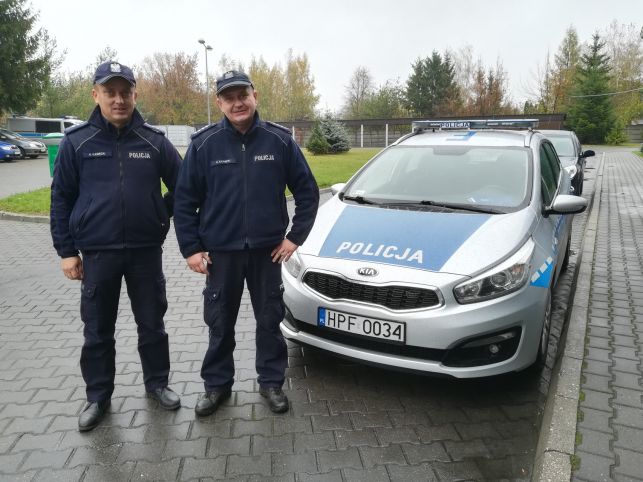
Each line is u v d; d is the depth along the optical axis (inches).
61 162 105.5
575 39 2160.4
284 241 114.5
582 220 352.8
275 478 96.7
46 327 169.5
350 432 111.6
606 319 166.9
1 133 966.4
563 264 215.3
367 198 161.0
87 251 108.0
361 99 2581.2
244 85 102.6
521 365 121.9
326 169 698.8
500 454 105.0
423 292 116.1
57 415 117.3
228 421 115.1
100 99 102.9
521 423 116.2
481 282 116.1
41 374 136.9
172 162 113.7
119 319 175.2
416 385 131.6
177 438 108.7
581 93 1824.6
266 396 121.8
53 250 276.1
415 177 166.2
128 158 106.7
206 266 112.7
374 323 118.8
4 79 1140.5
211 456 103.0
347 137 1111.6
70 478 96.3
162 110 2089.1
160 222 112.1
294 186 115.9
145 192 108.6
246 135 107.7
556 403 116.5
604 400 118.6
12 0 1114.7
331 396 126.2
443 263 120.0
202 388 130.0
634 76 2265.0
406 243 128.6
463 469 100.2
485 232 131.0
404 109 2361.0
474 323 114.0
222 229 110.0
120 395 125.8
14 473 97.5
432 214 142.9
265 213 110.6
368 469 99.6
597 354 141.9
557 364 141.3
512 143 175.5
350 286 122.2
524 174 159.3
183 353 149.9
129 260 110.8
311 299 126.6
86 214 105.3
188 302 193.9
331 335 127.0
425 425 114.7
